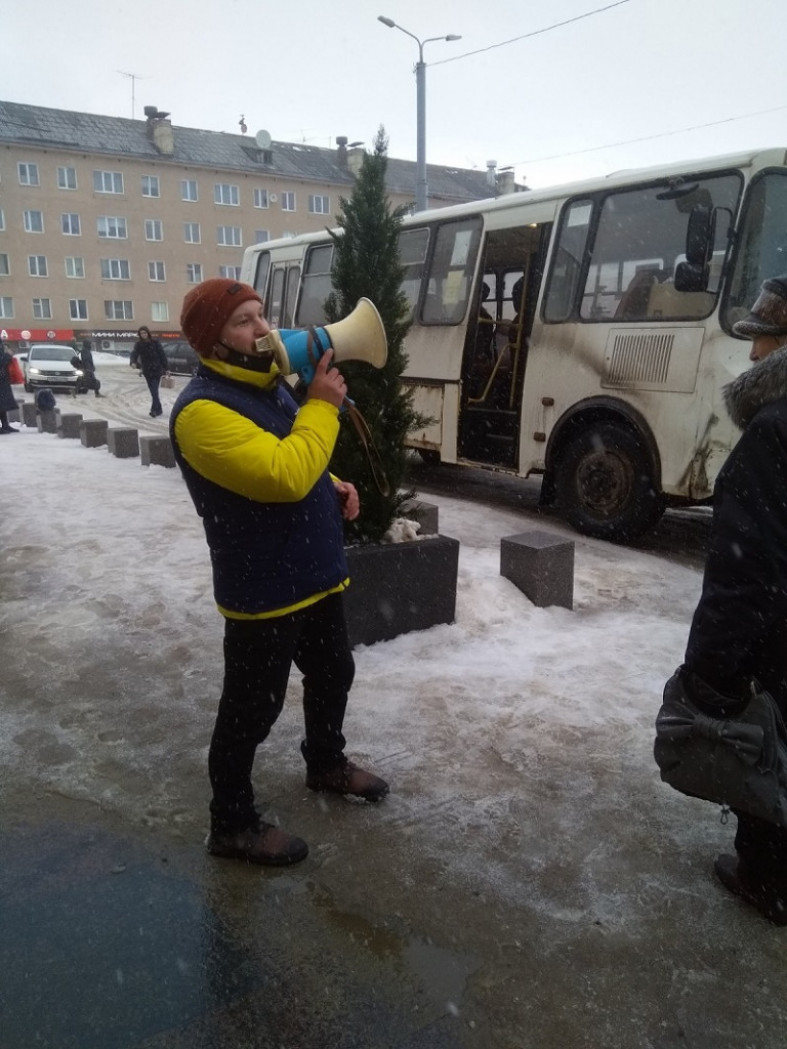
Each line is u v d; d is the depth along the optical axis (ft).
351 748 11.30
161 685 13.35
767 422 6.73
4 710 12.53
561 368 26.03
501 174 204.64
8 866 8.96
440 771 10.80
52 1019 6.97
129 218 174.70
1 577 18.75
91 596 17.42
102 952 7.72
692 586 19.58
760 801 7.25
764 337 7.46
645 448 23.56
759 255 21.61
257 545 7.92
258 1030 6.91
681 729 7.57
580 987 7.37
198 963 7.60
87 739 11.69
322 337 7.97
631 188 24.39
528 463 27.50
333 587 8.60
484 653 14.64
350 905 8.37
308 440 7.63
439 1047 6.76
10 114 168.86
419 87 71.20
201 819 9.85
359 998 7.23
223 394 7.57
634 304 24.07
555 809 10.02
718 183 22.26
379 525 15.01
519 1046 6.77
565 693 13.03
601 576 20.10
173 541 21.67
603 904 8.41
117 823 9.76
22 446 42.22
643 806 10.11
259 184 186.39
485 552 21.13
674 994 7.30
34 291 169.17
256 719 8.54
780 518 6.70
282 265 42.27
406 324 14.53
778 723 7.35
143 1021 6.97
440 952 7.77
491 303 31.01
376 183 14.08
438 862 9.03
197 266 183.11
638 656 14.61
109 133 176.24
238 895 8.50
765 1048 6.76
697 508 31.30
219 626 15.79
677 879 8.80
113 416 65.26
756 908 8.27
